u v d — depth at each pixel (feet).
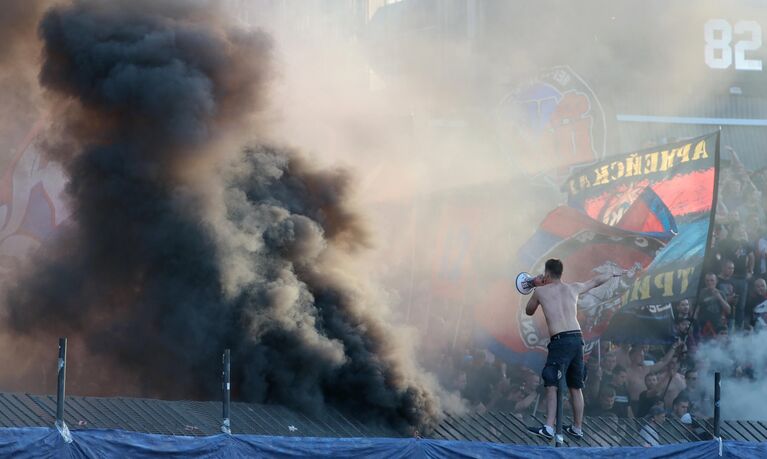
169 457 114.21
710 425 157.17
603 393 213.05
